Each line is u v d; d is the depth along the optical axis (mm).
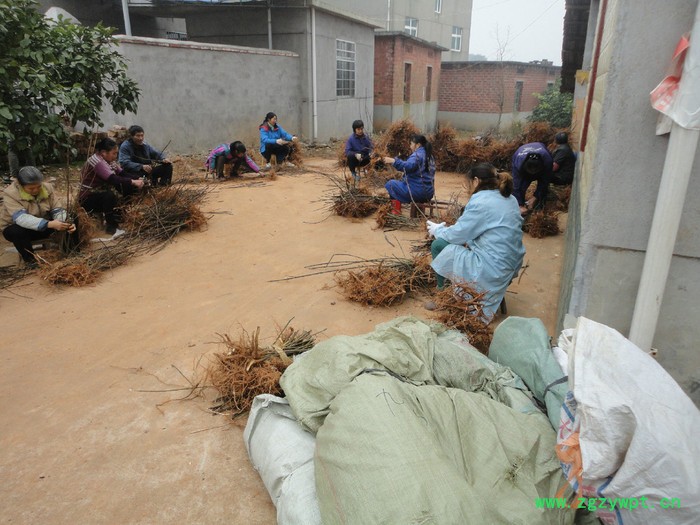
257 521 2172
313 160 12156
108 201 5777
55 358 3381
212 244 5680
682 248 2260
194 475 2416
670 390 1792
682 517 1621
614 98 2209
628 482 1669
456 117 22625
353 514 1736
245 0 12633
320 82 14672
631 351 1934
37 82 5383
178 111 11180
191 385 3088
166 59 10703
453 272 3781
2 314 4008
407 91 19828
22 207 4793
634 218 2342
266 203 7480
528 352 2549
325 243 5730
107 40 6941
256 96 13055
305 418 2314
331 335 3703
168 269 4957
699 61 1886
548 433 2109
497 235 3633
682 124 1973
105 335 3684
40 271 4672
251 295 4375
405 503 1685
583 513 1939
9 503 2246
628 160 2271
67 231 5043
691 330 2381
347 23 15578
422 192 6367
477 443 1990
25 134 5750
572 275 2662
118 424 2758
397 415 2008
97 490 2320
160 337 3660
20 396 2979
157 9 13227
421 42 19422
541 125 9992
